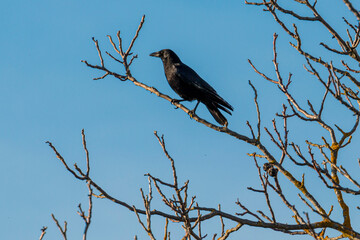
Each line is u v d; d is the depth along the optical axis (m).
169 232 9.95
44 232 7.29
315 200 11.77
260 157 12.34
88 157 10.30
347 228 11.52
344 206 12.05
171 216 11.09
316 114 11.48
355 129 12.28
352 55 11.43
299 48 11.86
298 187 11.85
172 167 10.05
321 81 11.18
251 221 11.33
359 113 11.38
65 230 7.33
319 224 11.52
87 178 10.36
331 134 12.19
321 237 11.52
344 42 11.38
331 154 12.32
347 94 11.92
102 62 13.89
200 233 10.88
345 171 11.10
